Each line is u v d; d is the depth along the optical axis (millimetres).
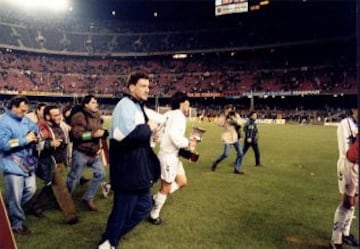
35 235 5570
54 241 5336
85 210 6906
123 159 4348
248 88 60375
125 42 73375
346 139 5035
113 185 4441
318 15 62000
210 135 25109
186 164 12797
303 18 63438
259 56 67875
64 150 6656
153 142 6016
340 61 58125
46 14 73750
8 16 67625
